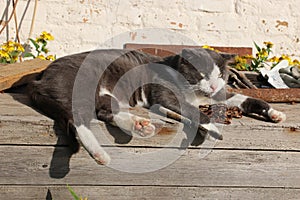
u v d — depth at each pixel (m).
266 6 2.53
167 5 2.49
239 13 2.52
